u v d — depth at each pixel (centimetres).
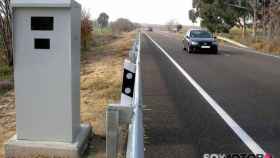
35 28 582
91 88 1254
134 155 273
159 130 737
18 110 605
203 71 1650
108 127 466
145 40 4750
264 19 4512
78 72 643
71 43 587
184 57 2358
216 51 2777
